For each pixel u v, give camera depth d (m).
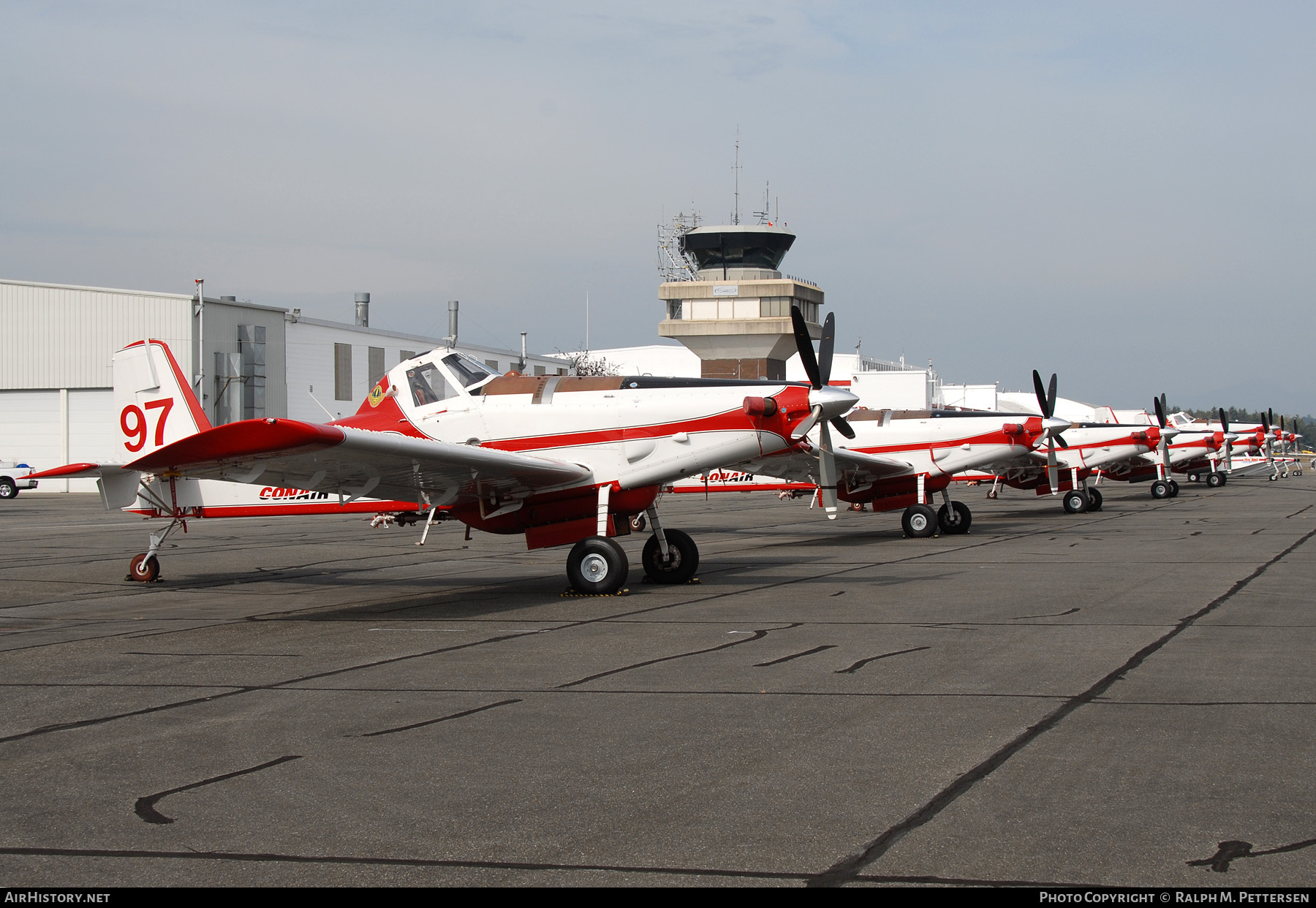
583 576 10.24
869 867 3.32
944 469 17.69
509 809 3.92
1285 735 4.77
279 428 7.97
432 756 4.64
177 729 5.20
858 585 10.73
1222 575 11.18
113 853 3.55
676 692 5.84
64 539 18.39
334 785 4.24
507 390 11.65
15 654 7.33
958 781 4.16
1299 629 7.68
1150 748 4.58
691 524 20.86
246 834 3.71
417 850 3.54
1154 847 3.45
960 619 8.34
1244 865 3.30
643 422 10.89
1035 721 5.08
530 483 10.68
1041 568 12.15
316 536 18.81
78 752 4.78
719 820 3.77
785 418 10.79
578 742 4.83
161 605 10.06
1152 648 6.99
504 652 7.18
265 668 6.74
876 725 5.05
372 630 8.26
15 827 3.81
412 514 15.26
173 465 9.16
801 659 6.73
